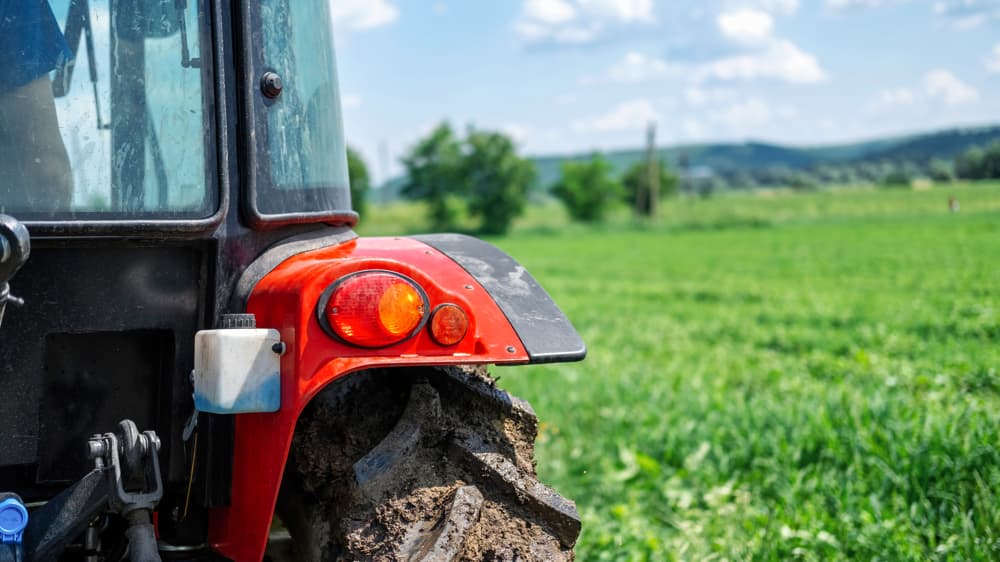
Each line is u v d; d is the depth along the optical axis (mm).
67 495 1861
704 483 4301
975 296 12750
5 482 1934
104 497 1868
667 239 37750
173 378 1996
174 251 1984
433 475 1961
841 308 12078
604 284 19312
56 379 1970
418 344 1897
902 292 13953
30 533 1847
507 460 1987
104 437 1891
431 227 63875
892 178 57531
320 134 2225
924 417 4418
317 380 1822
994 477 3520
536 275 22828
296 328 1830
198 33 1969
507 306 2109
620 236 42594
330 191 2252
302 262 2018
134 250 1954
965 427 4156
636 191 73438
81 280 1925
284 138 2098
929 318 10148
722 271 21312
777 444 4496
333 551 1945
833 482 3809
